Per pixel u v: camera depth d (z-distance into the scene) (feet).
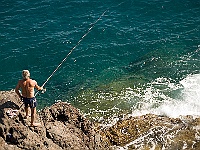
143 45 88.07
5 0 103.24
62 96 75.15
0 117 43.83
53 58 83.71
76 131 51.01
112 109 69.31
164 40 89.45
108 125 63.57
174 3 101.60
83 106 71.31
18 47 86.17
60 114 52.39
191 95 71.56
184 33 91.56
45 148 43.86
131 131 59.36
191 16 96.99
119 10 99.25
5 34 90.07
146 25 94.07
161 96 72.02
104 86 77.05
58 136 47.34
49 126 48.37
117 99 72.38
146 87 75.61
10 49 85.56
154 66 82.28
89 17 96.43
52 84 78.02
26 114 44.75
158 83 76.69
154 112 67.36
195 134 58.23
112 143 57.26
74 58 84.02
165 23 94.79
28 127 44.80
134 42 88.79
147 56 85.30
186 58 84.07
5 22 94.27
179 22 94.99
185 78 77.51
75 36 89.92
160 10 99.04
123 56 85.30
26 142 42.88
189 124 60.85
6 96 47.57
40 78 78.95
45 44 87.20
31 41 88.12
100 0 103.35
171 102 69.77
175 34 91.40
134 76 79.66
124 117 66.18
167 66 82.02
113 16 96.99
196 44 88.17
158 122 61.57
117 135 58.39
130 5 101.04
